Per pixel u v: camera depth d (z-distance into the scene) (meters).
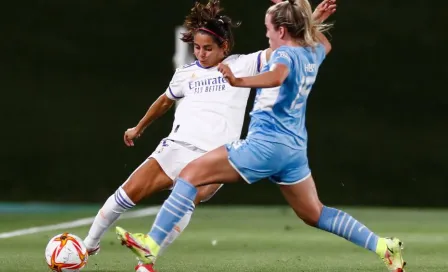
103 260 26.94
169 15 64.50
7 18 64.06
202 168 20.05
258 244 33.50
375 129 63.22
